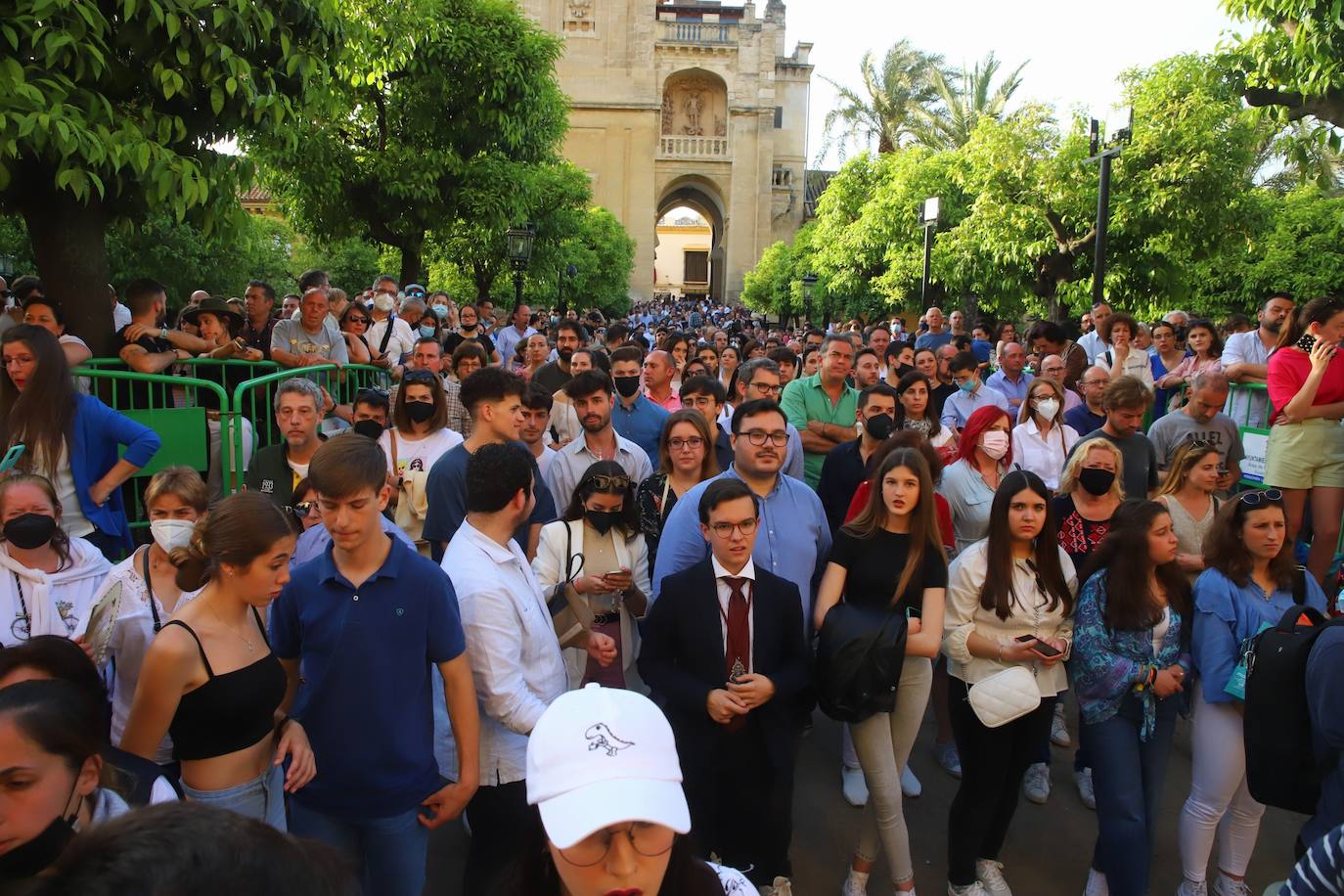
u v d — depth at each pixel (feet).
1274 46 24.56
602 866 4.91
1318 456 18.29
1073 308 54.49
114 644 10.48
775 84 177.88
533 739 5.26
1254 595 11.94
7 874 6.22
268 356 23.67
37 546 11.14
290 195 50.52
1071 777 16.11
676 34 168.45
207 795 8.84
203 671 8.64
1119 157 47.80
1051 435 19.75
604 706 5.20
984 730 11.89
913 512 12.21
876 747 11.71
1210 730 11.83
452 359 24.71
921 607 12.02
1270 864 13.60
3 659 7.81
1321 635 8.98
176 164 18.17
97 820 7.04
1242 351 23.82
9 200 19.44
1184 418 19.89
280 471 15.69
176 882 3.15
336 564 9.27
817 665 11.69
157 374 18.74
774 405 13.06
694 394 19.74
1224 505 12.22
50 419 13.93
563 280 104.53
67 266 19.81
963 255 58.80
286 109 20.85
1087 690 11.95
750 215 171.42
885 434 17.48
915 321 95.20
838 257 90.17
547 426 19.84
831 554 12.55
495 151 54.13
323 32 21.27
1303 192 73.92
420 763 9.34
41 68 16.38
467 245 60.75
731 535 10.87
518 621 10.18
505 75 51.29
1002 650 12.02
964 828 11.97
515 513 10.35
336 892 3.73
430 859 13.29
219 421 18.08
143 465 15.11
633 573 13.60
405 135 51.31
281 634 9.50
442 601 9.36
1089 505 15.49
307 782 8.74
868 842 12.17
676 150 171.63
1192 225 47.60
